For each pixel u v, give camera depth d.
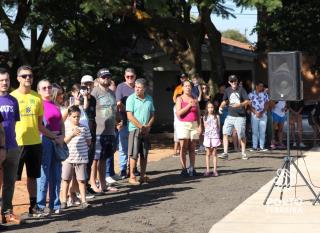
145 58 30.25
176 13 21.77
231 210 9.03
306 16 21.56
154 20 20.59
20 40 23.17
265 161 15.11
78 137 9.32
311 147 18.72
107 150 10.80
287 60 9.81
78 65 23.17
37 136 8.59
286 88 9.80
